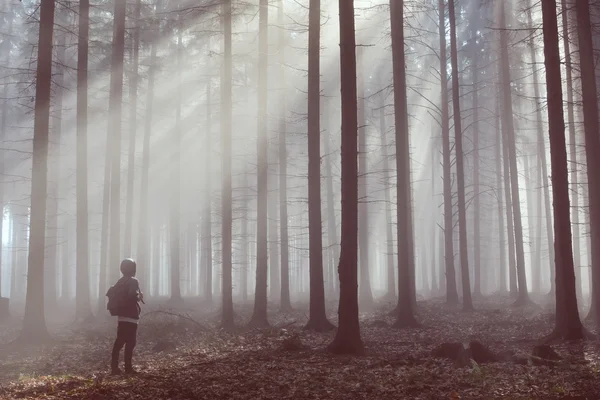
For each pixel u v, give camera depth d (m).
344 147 13.77
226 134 20.42
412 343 15.52
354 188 13.73
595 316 18.53
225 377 10.96
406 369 11.32
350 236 13.68
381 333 18.47
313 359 12.93
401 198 21.11
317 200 19.25
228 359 13.24
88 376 11.28
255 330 18.97
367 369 11.59
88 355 14.51
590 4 19.42
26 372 12.21
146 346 15.88
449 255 28.03
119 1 25.06
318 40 19.66
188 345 15.62
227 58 20.64
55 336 18.56
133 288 11.64
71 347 15.98
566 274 15.14
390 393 9.45
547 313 21.48
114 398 9.13
